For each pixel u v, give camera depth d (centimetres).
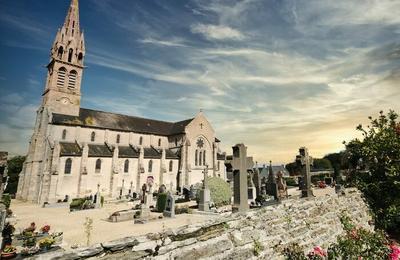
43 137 4656
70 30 5194
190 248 508
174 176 5712
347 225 1016
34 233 1513
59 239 1370
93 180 4525
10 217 2466
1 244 1291
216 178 2691
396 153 1293
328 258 726
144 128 6031
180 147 5866
